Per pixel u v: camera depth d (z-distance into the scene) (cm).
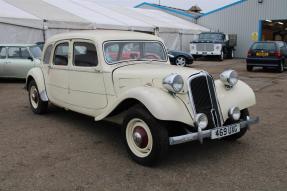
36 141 565
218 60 2589
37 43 1504
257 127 648
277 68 1677
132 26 2159
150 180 422
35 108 745
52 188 401
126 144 486
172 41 2614
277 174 436
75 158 492
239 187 402
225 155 503
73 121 687
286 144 550
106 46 553
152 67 529
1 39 1543
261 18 2841
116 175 436
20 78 1285
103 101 550
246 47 2942
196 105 468
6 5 1772
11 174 438
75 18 1884
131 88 482
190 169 454
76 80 597
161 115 432
